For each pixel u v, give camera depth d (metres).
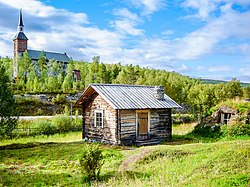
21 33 108.19
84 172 14.03
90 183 13.24
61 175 14.68
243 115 25.55
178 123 42.12
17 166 16.59
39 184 13.26
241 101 28.00
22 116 48.06
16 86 67.38
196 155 15.02
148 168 14.56
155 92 27.72
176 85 50.09
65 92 68.12
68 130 34.47
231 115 26.38
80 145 22.34
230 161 12.55
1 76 23.59
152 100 26.84
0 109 22.97
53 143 24.20
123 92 26.62
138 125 25.28
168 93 48.38
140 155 16.58
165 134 26.97
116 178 13.71
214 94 44.66
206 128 27.86
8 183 13.44
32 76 74.12
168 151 16.38
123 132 24.17
